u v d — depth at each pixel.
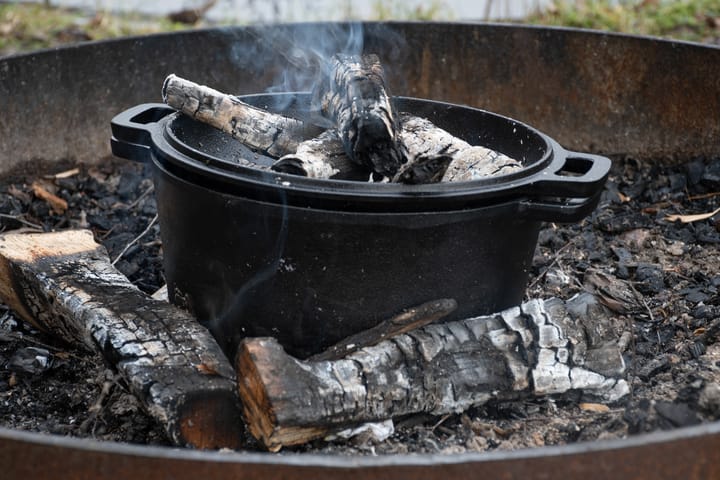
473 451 1.39
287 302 1.38
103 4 4.46
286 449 1.37
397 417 1.43
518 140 1.68
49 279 1.61
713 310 1.83
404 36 2.64
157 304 1.53
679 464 1.08
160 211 1.52
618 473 1.06
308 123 1.64
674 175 2.46
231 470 1.03
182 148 1.39
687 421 1.28
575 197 1.36
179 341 1.42
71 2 4.61
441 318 1.44
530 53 2.58
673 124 2.49
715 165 2.41
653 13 4.14
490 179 1.34
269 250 1.34
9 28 3.96
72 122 2.47
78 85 2.45
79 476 1.06
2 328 1.80
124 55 2.48
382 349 1.39
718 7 4.19
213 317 1.48
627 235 2.23
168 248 1.52
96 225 2.26
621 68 2.51
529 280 1.98
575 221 1.40
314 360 1.38
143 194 2.45
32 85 2.37
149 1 4.58
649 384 1.58
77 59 2.42
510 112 2.66
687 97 2.44
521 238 1.45
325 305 1.37
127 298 1.56
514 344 1.44
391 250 1.33
